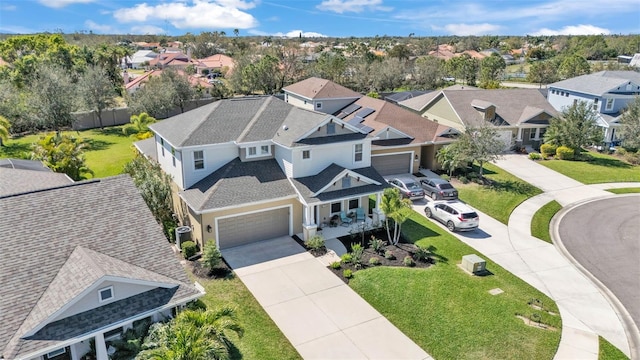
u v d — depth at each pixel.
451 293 19.83
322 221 26.34
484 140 34.00
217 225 23.20
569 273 22.23
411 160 36.28
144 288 14.80
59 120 47.06
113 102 56.25
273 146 26.83
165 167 27.95
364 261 22.55
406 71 85.75
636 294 20.47
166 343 12.79
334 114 47.00
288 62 76.50
